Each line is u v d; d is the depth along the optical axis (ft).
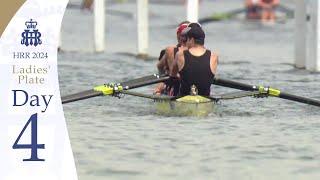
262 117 147.43
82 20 586.45
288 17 630.74
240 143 120.06
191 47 150.82
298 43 249.75
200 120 143.02
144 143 119.55
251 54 316.19
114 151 113.09
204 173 99.09
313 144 119.55
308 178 96.37
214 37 442.09
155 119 143.74
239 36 450.71
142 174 98.27
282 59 288.92
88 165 103.19
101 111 153.48
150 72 232.94
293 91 188.24
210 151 113.60
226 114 150.20
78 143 119.34
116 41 396.16
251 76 224.12
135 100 169.27
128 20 616.39
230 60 283.18
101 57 288.71
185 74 148.97
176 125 136.98
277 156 110.22
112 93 149.59
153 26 542.57
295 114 151.43
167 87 157.99
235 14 634.02
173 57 157.48
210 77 150.41
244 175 98.07
